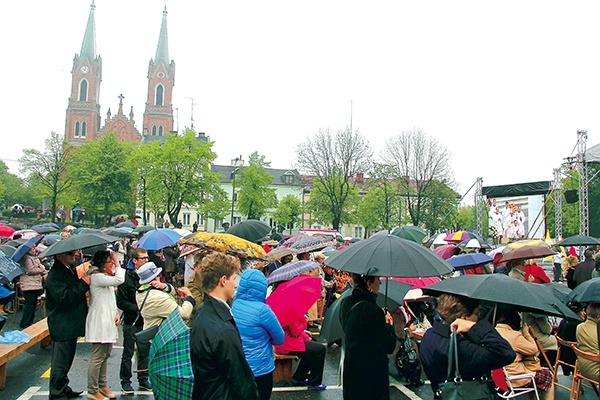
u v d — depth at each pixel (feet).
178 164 163.73
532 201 158.10
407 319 24.50
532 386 18.51
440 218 175.11
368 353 14.38
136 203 195.72
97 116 356.18
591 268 36.19
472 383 12.19
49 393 20.71
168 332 11.39
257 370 14.53
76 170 185.47
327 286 35.86
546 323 22.45
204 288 11.31
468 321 13.06
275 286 23.50
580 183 83.46
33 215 212.02
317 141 181.47
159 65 374.43
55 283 19.75
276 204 208.13
